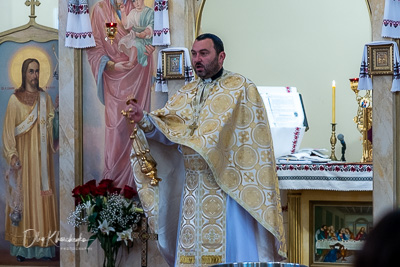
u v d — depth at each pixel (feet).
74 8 25.23
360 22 28.43
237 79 19.25
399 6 22.62
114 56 25.21
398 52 22.44
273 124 23.06
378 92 22.70
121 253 24.47
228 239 18.54
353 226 22.34
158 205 20.08
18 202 26.84
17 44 27.12
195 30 24.59
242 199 18.60
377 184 22.58
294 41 28.99
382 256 3.77
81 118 25.52
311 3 28.81
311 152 23.39
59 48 25.55
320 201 22.40
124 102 25.09
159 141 19.76
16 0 27.35
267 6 29.17
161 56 24.21
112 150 25.20
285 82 29.07
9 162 26.96
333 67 28.55
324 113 28.45
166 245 20.43
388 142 22.58
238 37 29.43
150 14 24.84
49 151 26.63
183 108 19.48
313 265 22.43
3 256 26.96
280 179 21.86
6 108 27.09
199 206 18.72
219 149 18.38
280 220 18.83
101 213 23.21
